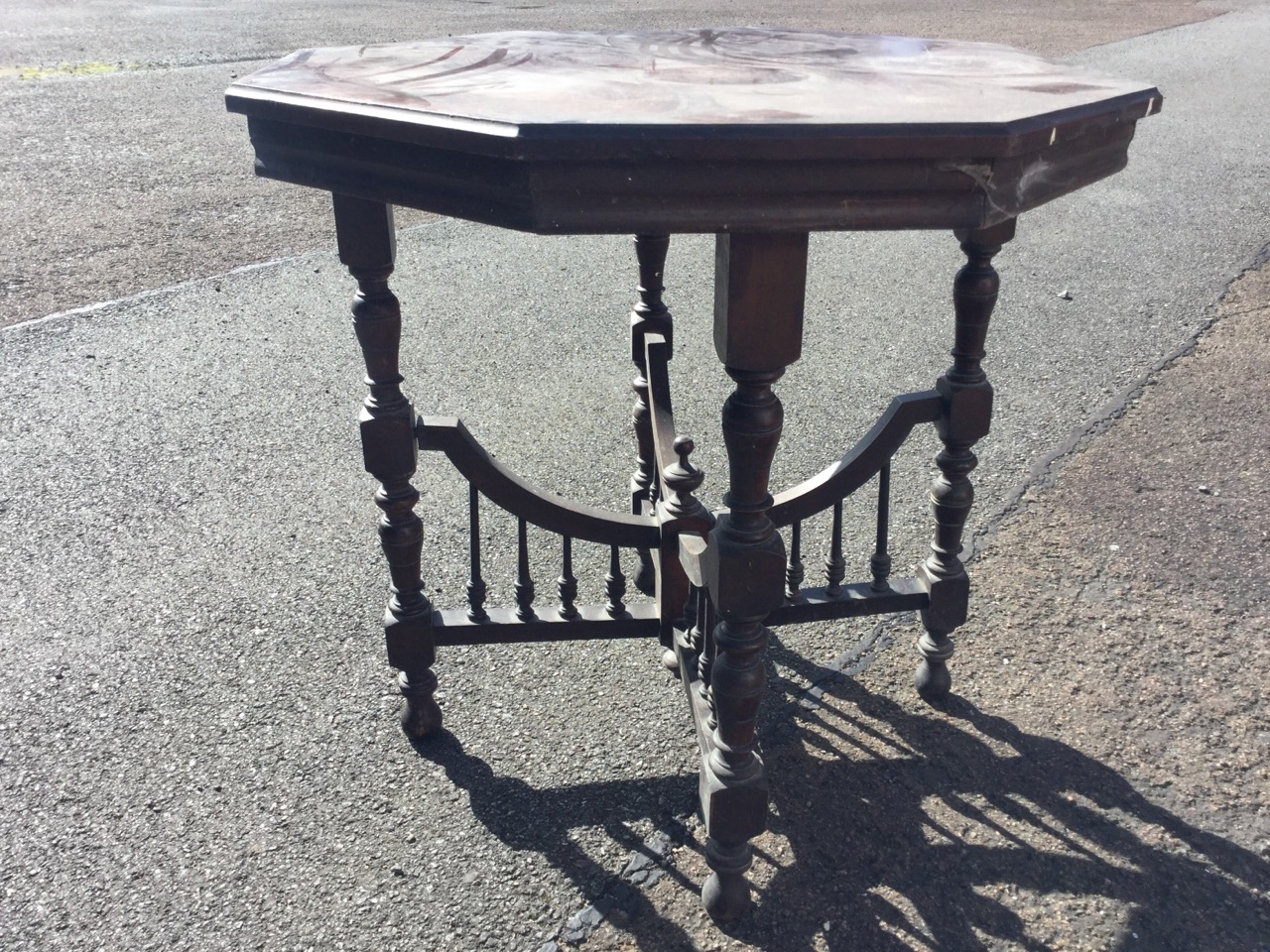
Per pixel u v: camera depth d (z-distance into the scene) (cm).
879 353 438
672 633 223
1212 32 1261
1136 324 464
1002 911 184
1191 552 294
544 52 190
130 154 679
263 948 177
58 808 207
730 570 158
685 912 184
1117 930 180
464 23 1129
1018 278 528
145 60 971
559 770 218
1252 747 222
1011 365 424
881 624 266
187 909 185
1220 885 190
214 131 739
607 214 124
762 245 138
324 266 514
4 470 334
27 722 229
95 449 347
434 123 128
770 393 152
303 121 146
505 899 187
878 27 1172
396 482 204
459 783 214
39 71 919
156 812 206
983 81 156
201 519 311
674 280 527
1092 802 208
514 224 127
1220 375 411
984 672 247
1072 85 154
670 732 229
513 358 427
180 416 371
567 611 223
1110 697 238
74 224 552
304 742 226
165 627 262
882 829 202
